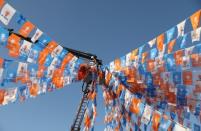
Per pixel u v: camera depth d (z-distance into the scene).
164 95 6.98
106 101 8.02
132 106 6.90
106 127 7.86
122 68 7.69
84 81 8.34
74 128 9.13
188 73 6.07
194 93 6.27
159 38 6.45
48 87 7.34
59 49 7.21
